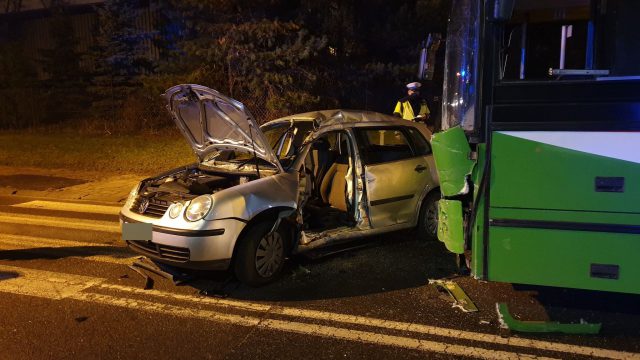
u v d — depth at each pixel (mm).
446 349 3783
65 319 4273
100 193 9523
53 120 18578
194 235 4535
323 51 14391
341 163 6070
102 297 4719
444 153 4113
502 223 3879
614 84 3602
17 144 14648
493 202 3883
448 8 14289
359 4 15195
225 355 3713
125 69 18156
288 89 13938
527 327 4066
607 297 4699
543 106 3730
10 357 3670
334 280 5125
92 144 14406
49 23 20766
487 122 3850
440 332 4047
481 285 4988
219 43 13945
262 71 13742
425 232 6293
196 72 14703
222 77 14922
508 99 3795
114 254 5949
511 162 3820
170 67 16297
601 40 3627
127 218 5004
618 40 3582
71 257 5844
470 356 3684
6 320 4246
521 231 3844
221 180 5324
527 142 3773
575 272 3773
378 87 15492
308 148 5469
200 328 4125
